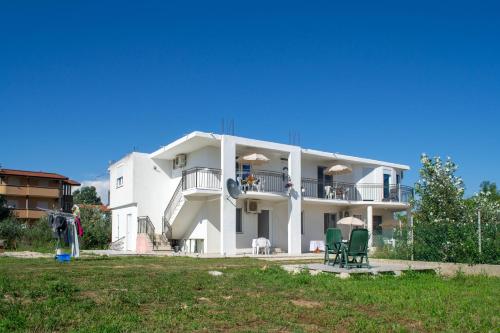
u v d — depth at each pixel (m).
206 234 26.42
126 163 30.11
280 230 29.08
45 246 29.98
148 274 12.34
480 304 8.06
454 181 22.73
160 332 5.85
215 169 26.20
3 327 5.84
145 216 28.23
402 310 7.57
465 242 14.44
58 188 55.53
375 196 33.50
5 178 52.22
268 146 27.22
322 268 12.98
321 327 6.38
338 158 31.80
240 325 6.42
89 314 6.81
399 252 16.53
